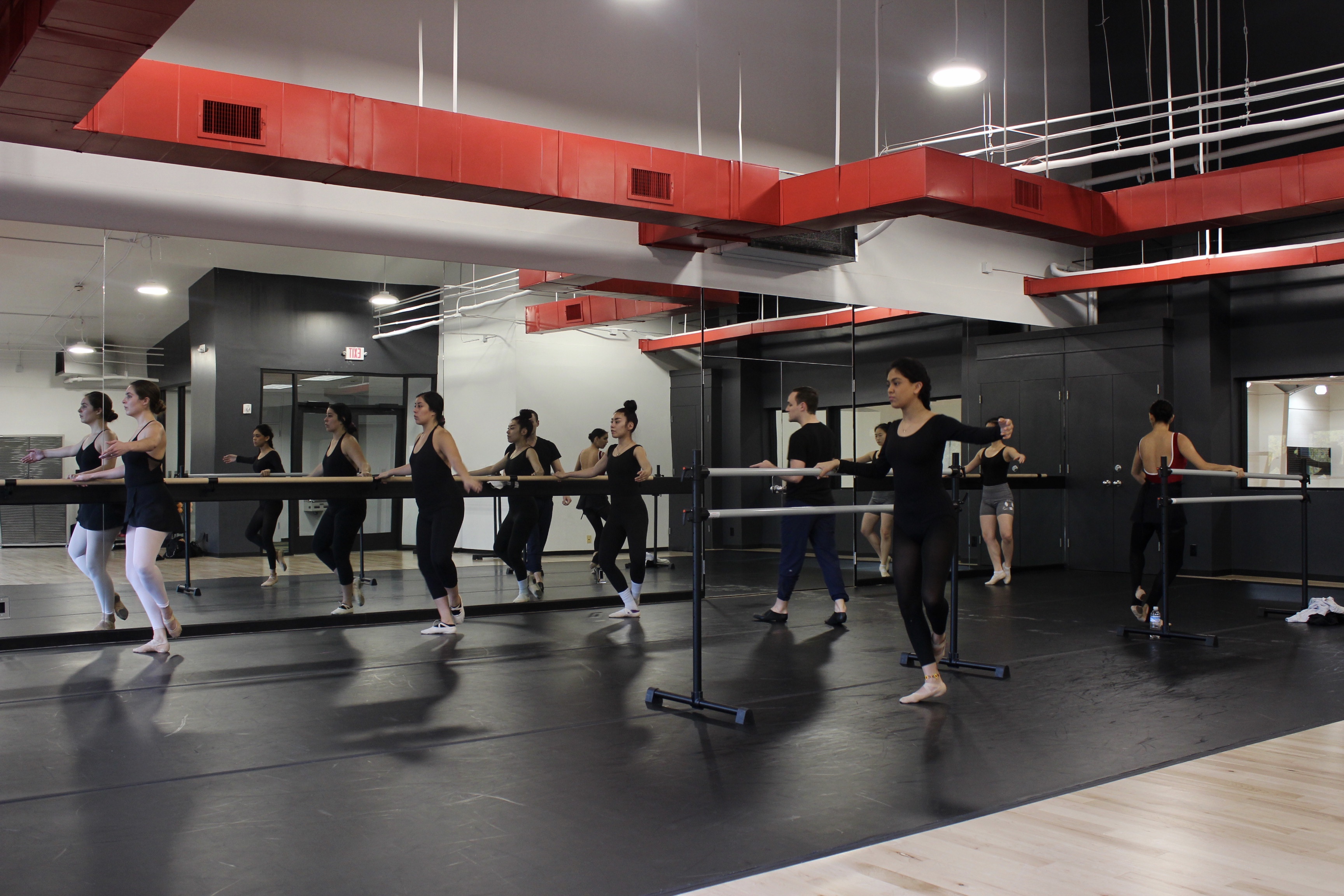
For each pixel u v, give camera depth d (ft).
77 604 17.17
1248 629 19.22
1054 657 16.11
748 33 26.53
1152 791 9.05
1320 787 9.20
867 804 8.64
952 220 20.83
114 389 17.25
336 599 19.47
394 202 19.90
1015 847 7.63
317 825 8.09
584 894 6.70
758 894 6.74
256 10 18.84
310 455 19.15
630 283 23.25
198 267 17.99
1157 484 19.36
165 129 14.55
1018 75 32.27
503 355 21.38
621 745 10.68
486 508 21.17
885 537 27.55
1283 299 29.40
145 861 7.27
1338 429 28.63
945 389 33.35
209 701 12.72
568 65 23.15
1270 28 30.07
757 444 25.32
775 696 13.16
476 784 9.27
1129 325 30.96
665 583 23.76
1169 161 32.22
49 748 10.44
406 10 20.75
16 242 16.39
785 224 21.08
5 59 11.93
